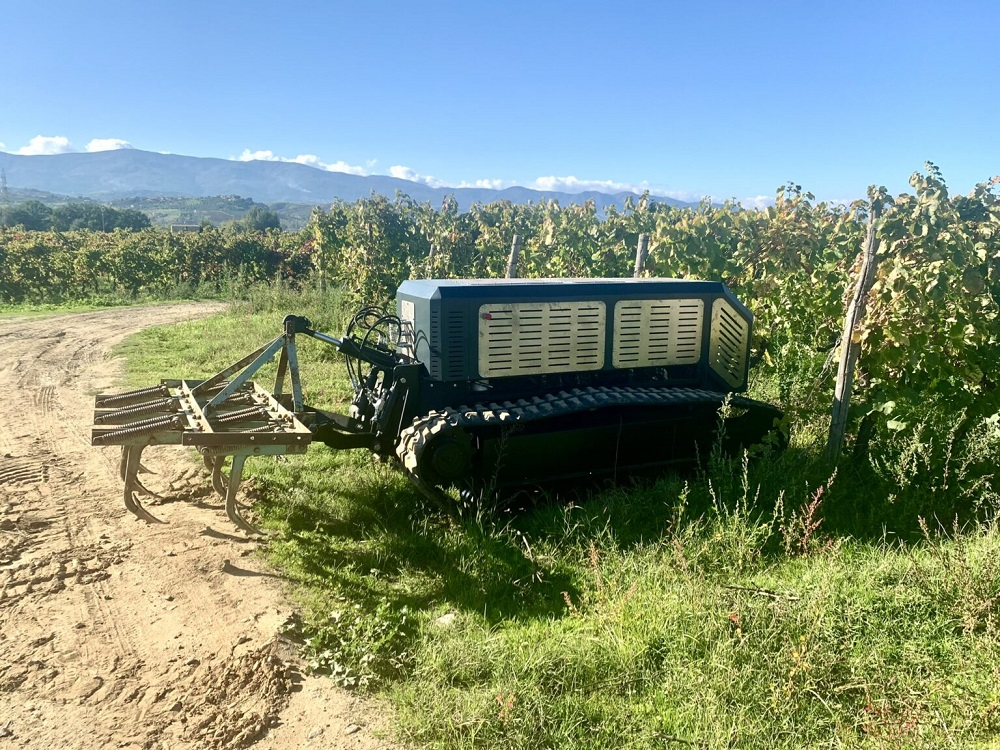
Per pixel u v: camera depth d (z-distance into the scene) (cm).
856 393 696
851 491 558
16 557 510
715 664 337
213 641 405
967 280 588
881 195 645
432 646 383
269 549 520
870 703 312
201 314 2083
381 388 601
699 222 1159
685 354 646
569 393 591
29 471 685
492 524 533
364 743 322
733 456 655
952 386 614
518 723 316
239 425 557
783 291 989
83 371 1173
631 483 611
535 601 443
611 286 609
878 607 382
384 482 625
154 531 552
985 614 370
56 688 365
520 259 1496
